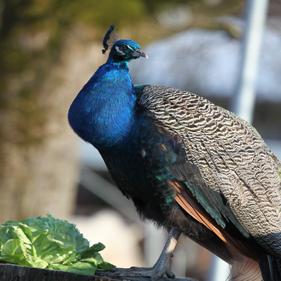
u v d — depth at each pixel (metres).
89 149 25.75
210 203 9.50
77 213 26.19
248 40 14.39
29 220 9.08
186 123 9.63
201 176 9.49
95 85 9.69
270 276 9.46
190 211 9.47
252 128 10.09
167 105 9.70
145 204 9.84
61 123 17.78
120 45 9.72
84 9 17.20
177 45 22.38
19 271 8.20
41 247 8.68
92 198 26.62
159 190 9.50
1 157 17.52
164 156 9.45
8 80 17.50
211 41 21.77
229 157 9.63
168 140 9.48
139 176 9.58
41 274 8.20
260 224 9.52
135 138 9.53
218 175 9.55
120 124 9.59
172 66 23.72
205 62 24.44
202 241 9.68
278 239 9.50
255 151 9.80
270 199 9.62
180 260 20.67
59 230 9.04
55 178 17.91
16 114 17.52
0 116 17.52
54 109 17.69
